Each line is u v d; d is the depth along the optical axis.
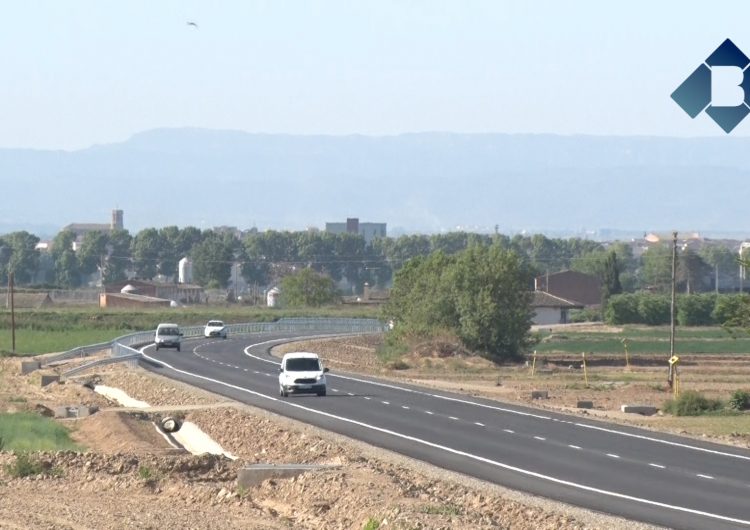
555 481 89.25
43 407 159.38
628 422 140.75
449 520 69.62
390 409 146.62
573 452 106.75
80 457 103.00
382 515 71.31
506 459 101.56
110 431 130.50
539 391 181.75
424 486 84.75
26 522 72.25
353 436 117.38
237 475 91.75
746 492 84.38
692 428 137.75
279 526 72.38
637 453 106.56
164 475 95.25
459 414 141.38
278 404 152.75
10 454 107.75
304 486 84.12
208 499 84.06
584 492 84.06
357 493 78.69
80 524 71.62
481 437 117.69
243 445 119.75
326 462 99.88
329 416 136.88
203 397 163.00
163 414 147.62
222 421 136.00
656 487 86.56
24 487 91.25
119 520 73.38
